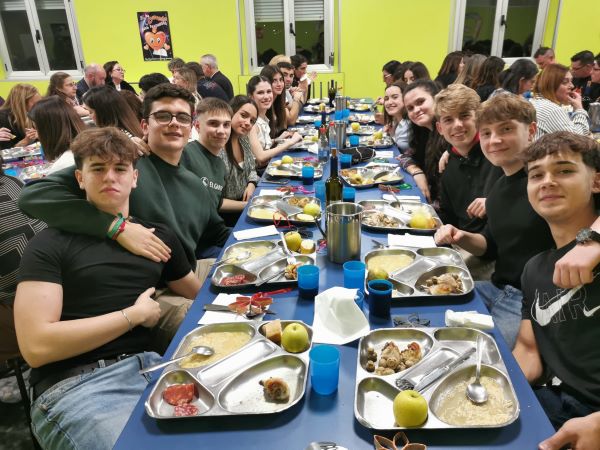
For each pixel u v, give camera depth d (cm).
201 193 207
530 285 126
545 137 117
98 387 120
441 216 240
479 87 427
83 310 135
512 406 89
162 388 98
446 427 82
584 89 521
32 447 178
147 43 627
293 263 151
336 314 115
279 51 674
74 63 654
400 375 97
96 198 139
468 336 112
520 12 611
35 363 120
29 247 130
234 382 98
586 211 115
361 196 224
